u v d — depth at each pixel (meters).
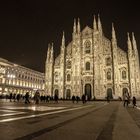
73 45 81.50
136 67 69.44
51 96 80.56
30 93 120.81
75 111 20.48
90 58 79.12
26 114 15.23
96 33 78.81
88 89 77.00
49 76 82.44
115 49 74.44
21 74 112.75
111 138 7.07
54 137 6.98
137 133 8.19
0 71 95.12
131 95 68.00
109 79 74.00
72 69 79.44
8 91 99.94
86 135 7.52
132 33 73.81
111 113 18.81
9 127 8.94
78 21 84.19
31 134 7.43
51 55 84.75
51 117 13.75
